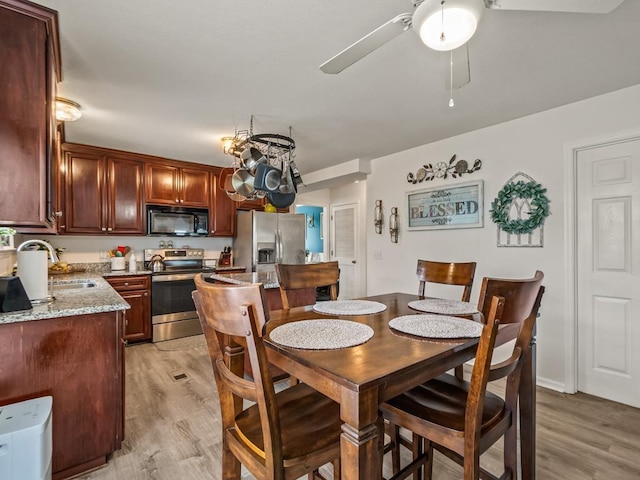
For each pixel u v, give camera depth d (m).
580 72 2.14
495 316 0.97
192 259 4.55
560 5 1.19
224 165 4.56
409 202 3.79
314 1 1.50
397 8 1.54
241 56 1.94
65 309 1.63
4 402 1.48
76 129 3.13
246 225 4.63
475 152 3.19
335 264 2.14
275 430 0.92
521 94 2.44
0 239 2.07
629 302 2.40
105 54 1.90
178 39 1.77
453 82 1.96
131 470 1.69
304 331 1.27
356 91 2.38
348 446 0.86
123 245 4.27
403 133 3.25
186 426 2.08
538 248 2.77
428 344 1.13
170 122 2.94
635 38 1.77
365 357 1.01
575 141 2.58
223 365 1.14
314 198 6.43
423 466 1.49
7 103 1.49
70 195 3.60
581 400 2.46
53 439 1.59
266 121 2.91
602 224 2.50
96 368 1.71
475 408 1.01
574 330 2.59
